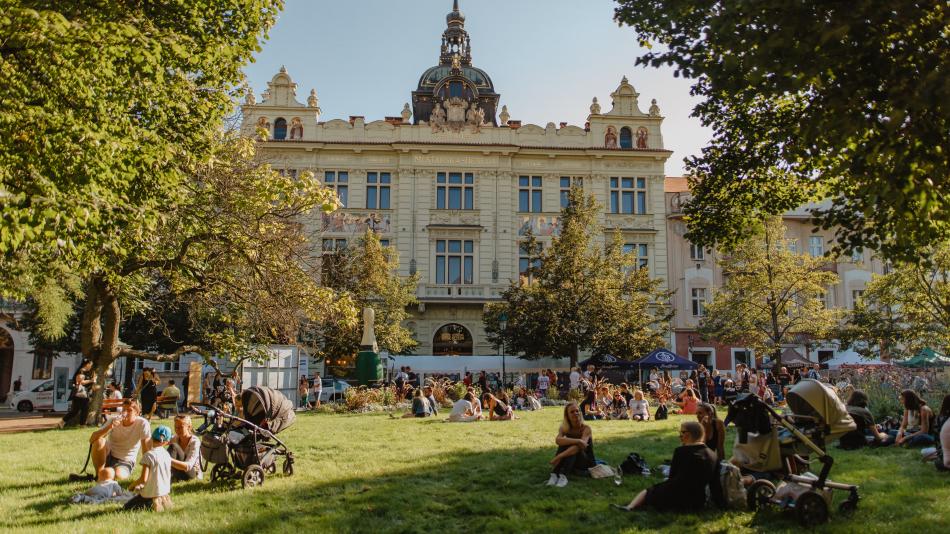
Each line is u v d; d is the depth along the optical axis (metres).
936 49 6.71
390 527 6.87
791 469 8.05
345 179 41.56
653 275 41.94
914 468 9.70
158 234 16.28
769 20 6.70
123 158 10.62
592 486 8.70
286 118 41.81
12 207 8.33
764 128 12.38
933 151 6.88
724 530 6.54
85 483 9.30
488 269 40.91
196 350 20.61
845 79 7.01
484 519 7.14
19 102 9.30
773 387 29.27
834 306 40.84
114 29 9.94
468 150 41.84
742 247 34.53
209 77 14.57
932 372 25.16
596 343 32.97
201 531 6.73
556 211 42.19
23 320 34.12
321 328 31.55
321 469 10.19
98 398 19.30
